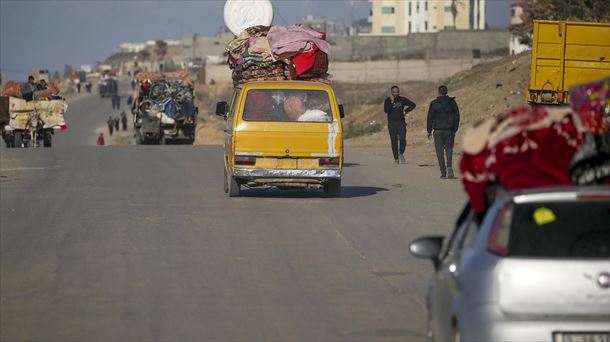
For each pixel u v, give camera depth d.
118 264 22.20
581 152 11.72
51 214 30.05
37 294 19.25
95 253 23.53
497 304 10.45
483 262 10.85
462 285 11.19
